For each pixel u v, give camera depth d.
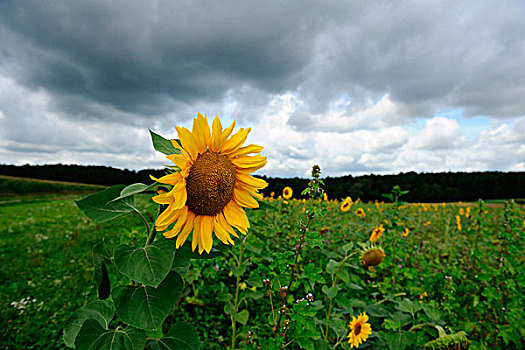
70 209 15.15
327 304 3.18
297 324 1.83
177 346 1.56
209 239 1.46
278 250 4.64
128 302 1.28
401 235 5.12
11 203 19.30
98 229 9.43
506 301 3.66
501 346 3.22
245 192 1.61
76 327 1.58
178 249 1.46
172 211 1.29
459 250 5.52
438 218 9.94
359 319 2.43
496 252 3.93
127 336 1.34
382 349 2.72
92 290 4.94
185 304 4.04
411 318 2.90
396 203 4.48
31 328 3.99
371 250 2.85
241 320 2.58
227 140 1.56
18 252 7.20
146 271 1.20
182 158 1.29
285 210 5.69
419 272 4.30
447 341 2.46
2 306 4.57
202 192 1.42
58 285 5.30
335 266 2.66
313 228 2.22
